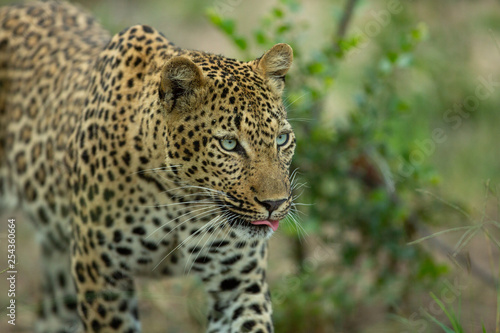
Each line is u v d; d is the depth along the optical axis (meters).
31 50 10.15
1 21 10.59
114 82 7.88
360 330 10.52
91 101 8.16
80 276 8.11
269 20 10.54
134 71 7.84
